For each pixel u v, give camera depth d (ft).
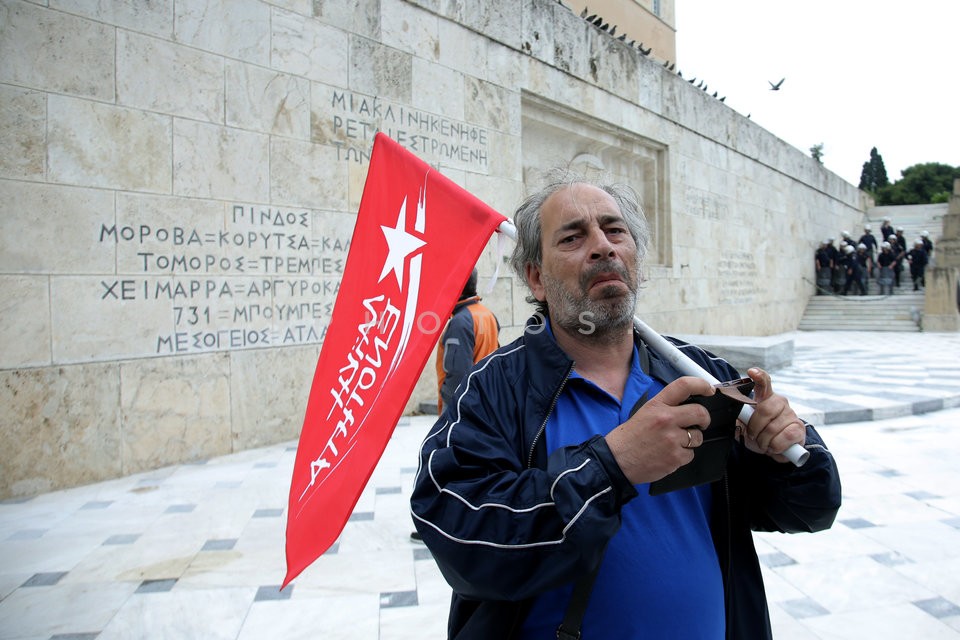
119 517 15.24
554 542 3.66
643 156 45.65
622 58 41.86
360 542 13.52
